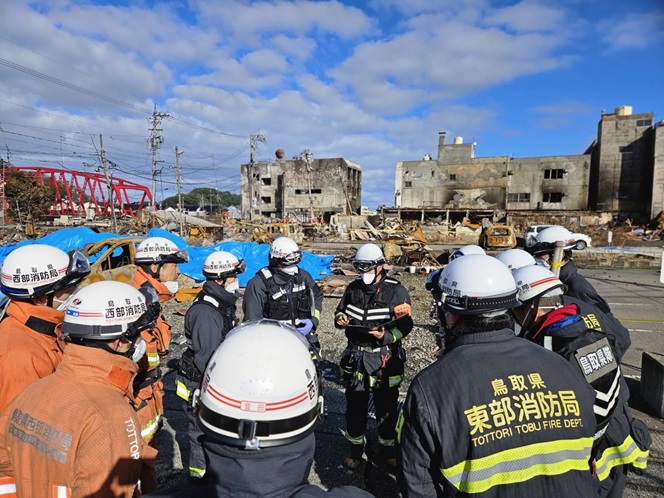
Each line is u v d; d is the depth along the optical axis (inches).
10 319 83.8
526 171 1940.2
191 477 117.0
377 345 131.7
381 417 135.3
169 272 141.6
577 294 135.8
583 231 1360.7
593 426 59.8
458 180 2003.0
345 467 138.2
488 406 56.6
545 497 54.6
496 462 55.2
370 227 1561.3
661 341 286.5
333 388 204.5
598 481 79.2
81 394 61.7
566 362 63.4
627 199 1787.6
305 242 1344.7
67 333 63.9
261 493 45.9
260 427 45.4
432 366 63.4
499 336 62.6
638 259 732.0
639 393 188.7
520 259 112.6
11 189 2114.9
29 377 75.7
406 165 2062.0
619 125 1788.9
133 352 70.4
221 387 48.0
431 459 60.6
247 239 1219.9
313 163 2335.1
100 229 1464.1
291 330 56.6
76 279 92.6
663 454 141.7
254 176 2425.0
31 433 61.6
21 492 62.3
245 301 151.3
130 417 63.1
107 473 58.1
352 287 135.9
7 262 85.4
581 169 1868.8
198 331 113.7
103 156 1333.7
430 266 676.7
